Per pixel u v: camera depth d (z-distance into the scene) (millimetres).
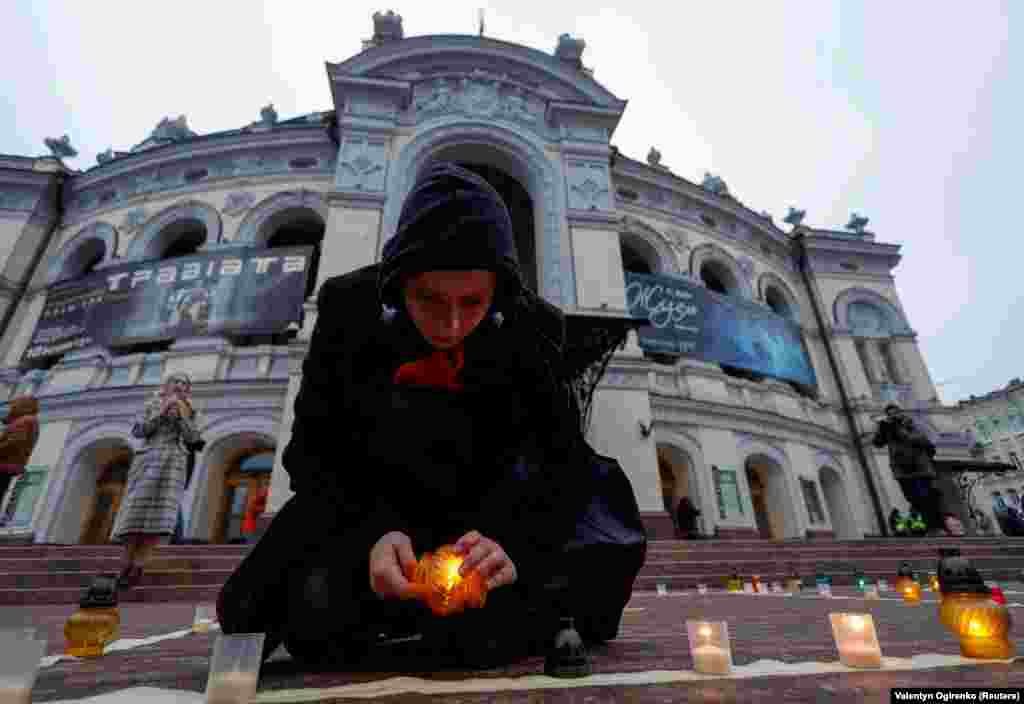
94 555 6145
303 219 14477
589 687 980
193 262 12992
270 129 15016
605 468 1465
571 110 14148
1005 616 1264
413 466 1131
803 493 13648
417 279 981
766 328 15844
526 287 1305
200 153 14891
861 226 20547
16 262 14055
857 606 3504
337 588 1095
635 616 3066
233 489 10953
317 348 1168
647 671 1138
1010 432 36906
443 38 14656
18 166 15781
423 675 1085
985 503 16312
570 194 13055
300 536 1130
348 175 11938
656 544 7762
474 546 1010
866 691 929
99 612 1773
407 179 12203
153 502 5027
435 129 13047
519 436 1243
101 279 13188
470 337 1187
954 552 1400
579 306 11562
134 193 14930
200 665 1488
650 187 16484
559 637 1103
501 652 1109
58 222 15164
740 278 16594
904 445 10938
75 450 10914
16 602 5285
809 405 15453
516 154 13383
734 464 12789
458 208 976
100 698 979
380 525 1124
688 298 14781
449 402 1175
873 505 15062
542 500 1199
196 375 11297
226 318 12219
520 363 1204
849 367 16828
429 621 1136
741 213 17766
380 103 13266
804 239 19094
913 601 3818
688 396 13125
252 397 11078
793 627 2281
